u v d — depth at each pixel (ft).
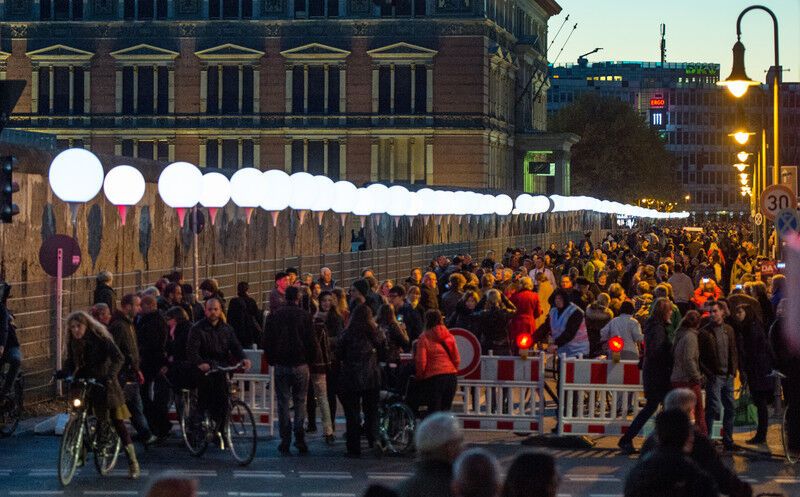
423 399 104.42
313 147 488.44
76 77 486.38
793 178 171.32
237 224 193.57
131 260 166.81
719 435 113.91
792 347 103.14
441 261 192.44
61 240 125.90
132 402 105.29
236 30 485.15
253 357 115.34
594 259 217.56
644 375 107.24
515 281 147.74
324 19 484.33
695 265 234.17
